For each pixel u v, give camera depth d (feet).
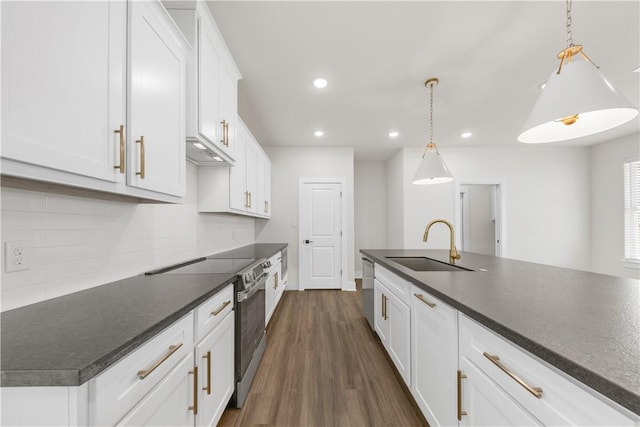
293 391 6.31
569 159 16.21
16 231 3.29
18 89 2.29
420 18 6.10
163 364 3.02
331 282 16.11
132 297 3.78
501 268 6.10
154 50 4.20
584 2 5.65
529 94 9.68
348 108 10.78
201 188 8.36
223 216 10.65
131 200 5.17
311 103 10.34
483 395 3.20
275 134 13.94
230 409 5.71
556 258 16.01
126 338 2.43
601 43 6.97
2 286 3.15
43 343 2.33
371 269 9.42
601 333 2.45
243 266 6.66
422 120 12.03
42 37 2.48
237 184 8.89
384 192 20.02
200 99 5.47
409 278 5.30
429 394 4.67
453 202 16.15
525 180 16.19
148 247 5.91
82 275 4.20
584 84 3.67
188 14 5.40
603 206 15.30
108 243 4.75
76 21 2.84
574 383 2.07
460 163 16.22
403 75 8.41
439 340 4.29
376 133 13.74
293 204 16.08
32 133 2.40
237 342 5.72
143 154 3.83
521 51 7.27
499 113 11.32
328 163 16.17
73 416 1.97
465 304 3.36
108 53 3.28
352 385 6.54
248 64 7.84
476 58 7.59
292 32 6.54
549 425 2.28
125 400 2.41
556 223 16.11
